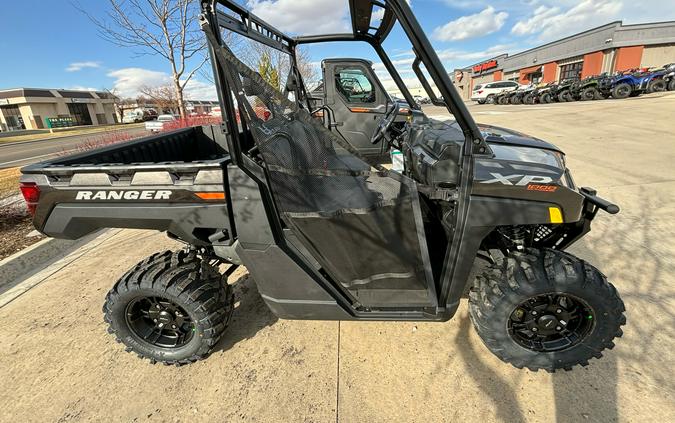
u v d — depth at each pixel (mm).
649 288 2371
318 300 1784
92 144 9289
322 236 1754
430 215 1997
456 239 1654
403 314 1794
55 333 2289
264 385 1829
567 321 1739
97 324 2373
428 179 1836
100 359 2066
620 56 25406
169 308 1961
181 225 1728
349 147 1597
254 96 1510
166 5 7145
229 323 2156
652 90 15922
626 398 1623
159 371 1965
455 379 1798
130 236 3822
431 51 1382
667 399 1604
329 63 5773
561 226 1990
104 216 1739
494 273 1755
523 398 1667
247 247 1721
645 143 6484
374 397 1725
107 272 3041
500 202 1587
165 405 1746
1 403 1790
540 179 1579
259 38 2301
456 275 1699
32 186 1724
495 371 1832
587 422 1528
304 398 1741
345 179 1658
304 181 1657
